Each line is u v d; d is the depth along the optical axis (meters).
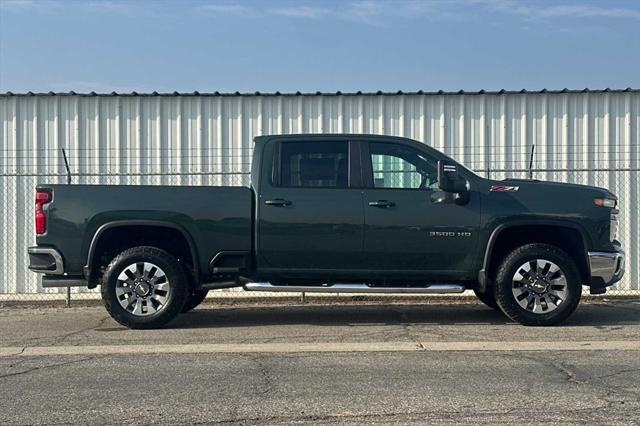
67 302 10.89
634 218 12.16
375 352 7.39
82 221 8.45
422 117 12.23
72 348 7.61
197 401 5.69
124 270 8.47
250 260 8.66
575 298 8.51
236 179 12.16
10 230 11.96
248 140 12.21
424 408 5.48
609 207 8.64
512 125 12.26
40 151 12.13
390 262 8.58
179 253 8.86
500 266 8.56
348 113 12.22
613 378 6.30
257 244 8.55
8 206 11.98
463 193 8.49
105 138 12.18
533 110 12.26
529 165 12.09
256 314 9.97
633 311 10.02
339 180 8.63
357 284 8.73
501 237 8.78
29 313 10.16
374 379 6.31
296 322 9.26
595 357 7.10
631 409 5.43
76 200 8.45
